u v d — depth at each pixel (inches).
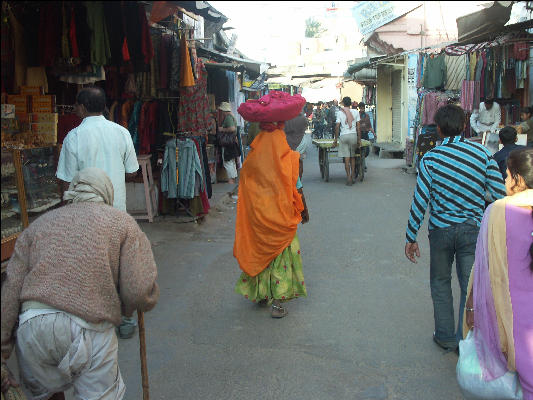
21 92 189.8
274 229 179.2
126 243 98.4
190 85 283.9
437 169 149.2
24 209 152.4
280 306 190.4
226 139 458.0
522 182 103.0
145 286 98.2
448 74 486.3
